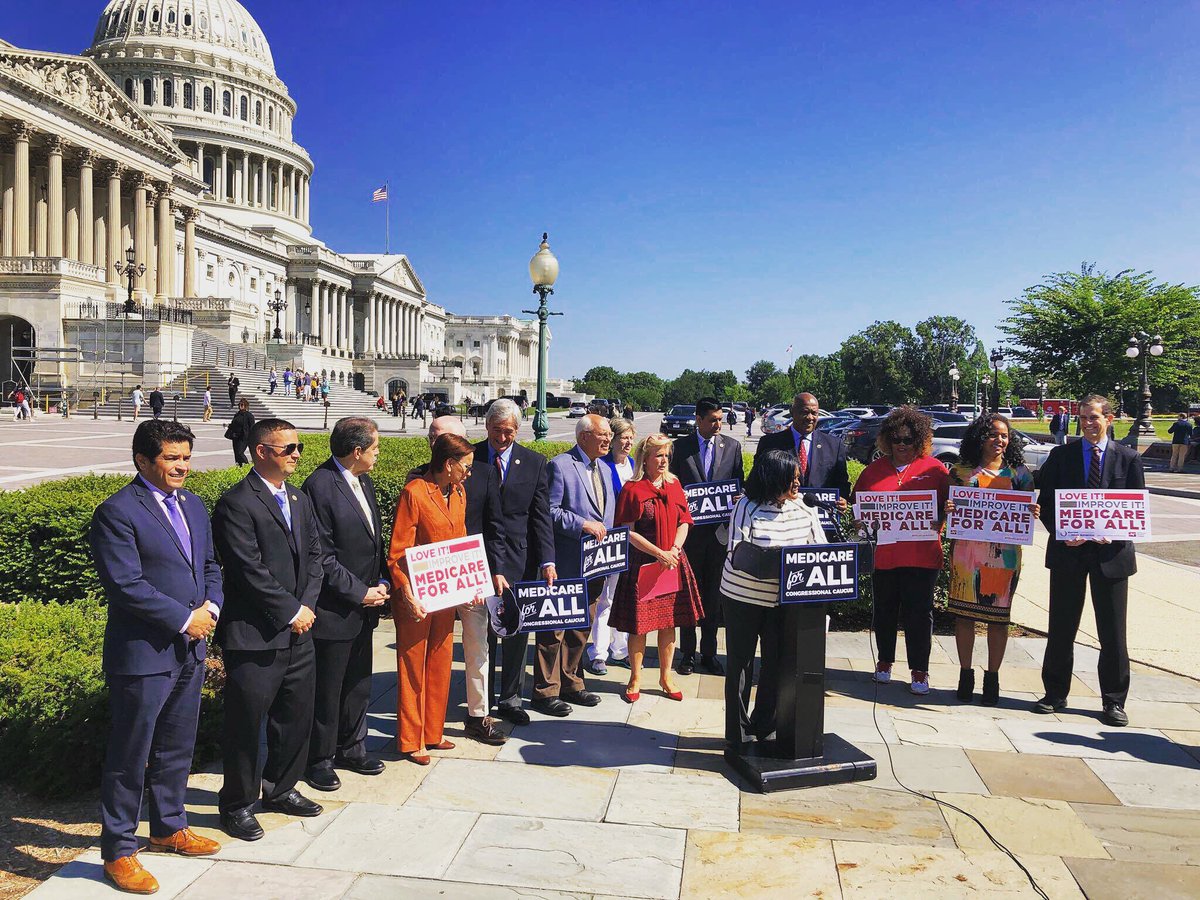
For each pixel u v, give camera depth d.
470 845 4.70
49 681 5.41
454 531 5.95
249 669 4.73
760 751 5.71
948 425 21.17
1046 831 4.88
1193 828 4.93
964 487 6.88
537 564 6.66
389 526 9.73
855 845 4.71
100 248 63.97
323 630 5.33
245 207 96.31
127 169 63.00
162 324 52.84
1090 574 6.64
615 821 4.98
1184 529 16.75
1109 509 6.48
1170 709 6.88
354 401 66.00
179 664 4.41
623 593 6.95
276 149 98.50
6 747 5.37
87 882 4.30
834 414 47.72
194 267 75.75
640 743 6.18
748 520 5.83
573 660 6.96
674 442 8.53
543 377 18.17
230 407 48.66
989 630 6.95
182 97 92.31
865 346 132.50
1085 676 7.70
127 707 4.27
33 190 59.97
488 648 6.45
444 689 5.98
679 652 8.63
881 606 7.44
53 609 6.66
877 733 6.34
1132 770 5.71
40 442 29.00
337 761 5.73
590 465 7.21
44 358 51.94
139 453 4.43
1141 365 46.81
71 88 57.53
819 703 5.57
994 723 6.56
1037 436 38.84
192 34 93.50
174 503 4.55
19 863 4.54
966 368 126.56
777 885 4.31
